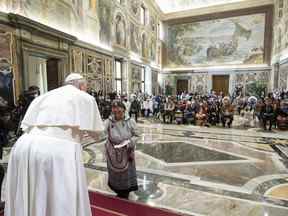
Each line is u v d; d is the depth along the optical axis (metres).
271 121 8.05
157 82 21.42
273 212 2.65
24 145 1.57
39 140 1.54
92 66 10.71
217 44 19.81
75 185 1.52
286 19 13.63
